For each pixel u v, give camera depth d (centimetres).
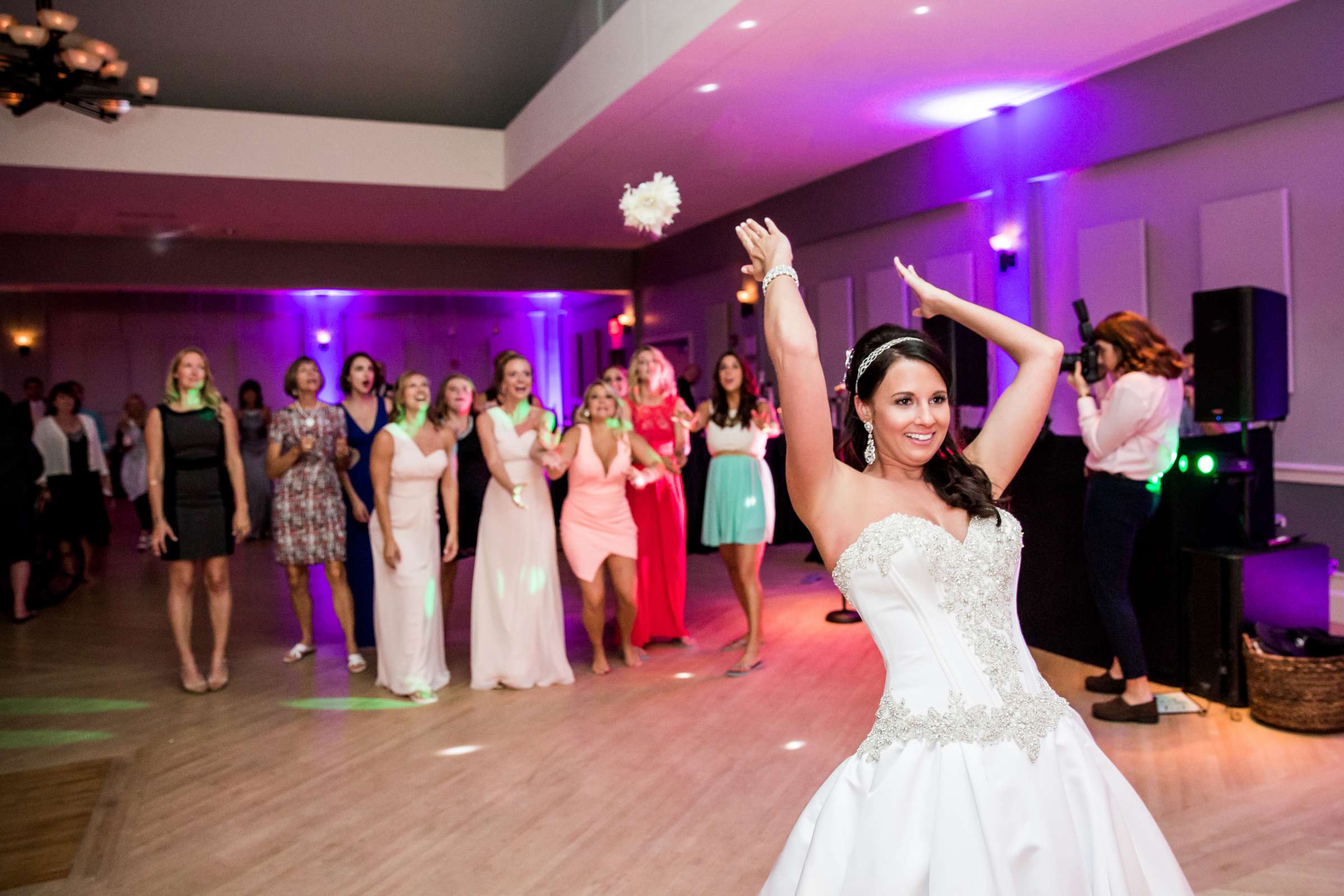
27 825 325
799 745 377
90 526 767
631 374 543
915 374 153
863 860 135
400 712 436
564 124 817
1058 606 482
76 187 926
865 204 938
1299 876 262
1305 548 418
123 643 581
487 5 962
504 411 470
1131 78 669
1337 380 574
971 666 144
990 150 793
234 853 300
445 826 315
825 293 1022
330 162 937
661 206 166
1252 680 385
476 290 1390
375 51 991
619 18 702
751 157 898
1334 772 333
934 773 138
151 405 1454
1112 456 385
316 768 371
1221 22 595
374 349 1552
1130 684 390
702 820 313
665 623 537
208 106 1009
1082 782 143
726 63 638
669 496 532
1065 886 132
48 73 579
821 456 153
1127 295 696
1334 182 569
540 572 468
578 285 1439
